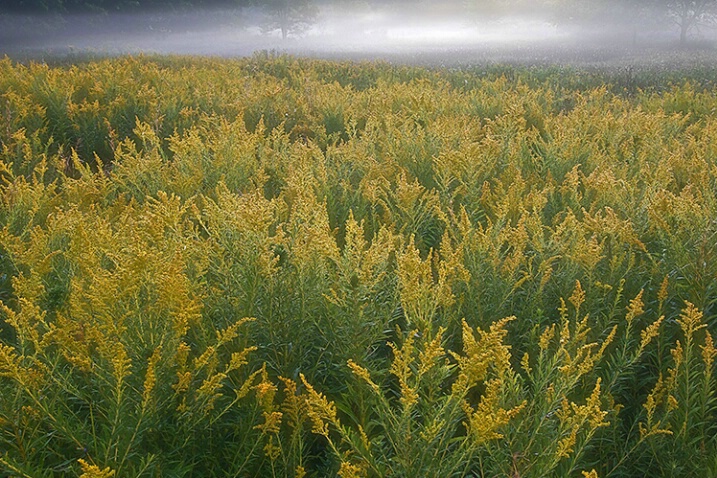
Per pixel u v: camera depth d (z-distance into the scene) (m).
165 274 2.10
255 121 7.80
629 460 2.13
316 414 1.66
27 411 1.83
